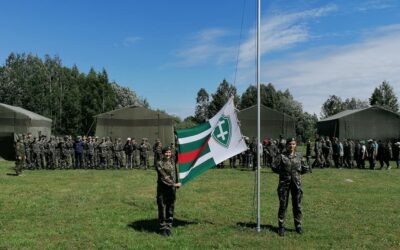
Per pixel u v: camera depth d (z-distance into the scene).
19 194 16.91
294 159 10.70
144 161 28.59
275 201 15.61
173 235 10.58
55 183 20.58
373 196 17.06
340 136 38.09
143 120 36.94
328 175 25.34
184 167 11.38
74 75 94.81
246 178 23.05
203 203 15.16
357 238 10.43
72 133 76.00
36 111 73.19
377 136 38.50
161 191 10.76
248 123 38.44
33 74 76.31
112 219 12.39
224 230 11.09
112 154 28.80
